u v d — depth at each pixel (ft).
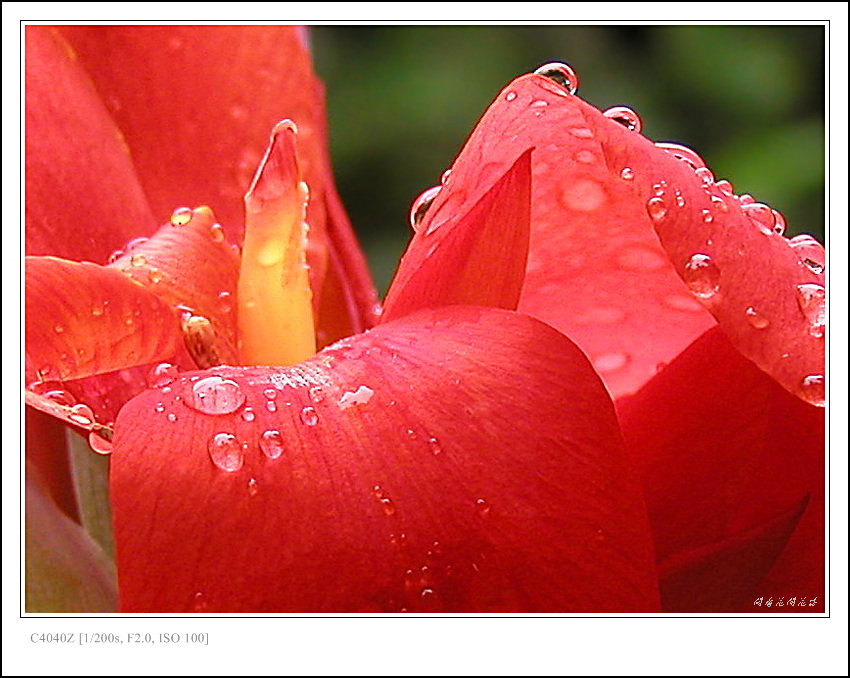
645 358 0.94
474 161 0.87
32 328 0.85
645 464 0.87
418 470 0.80
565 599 0.79
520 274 0.86
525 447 0.80
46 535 0.90
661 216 0.82
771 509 0.87
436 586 0.79
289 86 1.06
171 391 0.82
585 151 0.87
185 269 0.93
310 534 0.79
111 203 0.99
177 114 1.04
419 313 0.85
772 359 0.80
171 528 0.78
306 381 0.82
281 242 0.90
